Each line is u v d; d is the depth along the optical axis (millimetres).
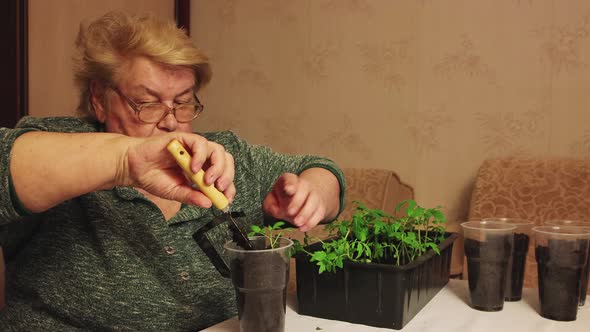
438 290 1030
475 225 966
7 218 770
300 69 2754
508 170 2219
